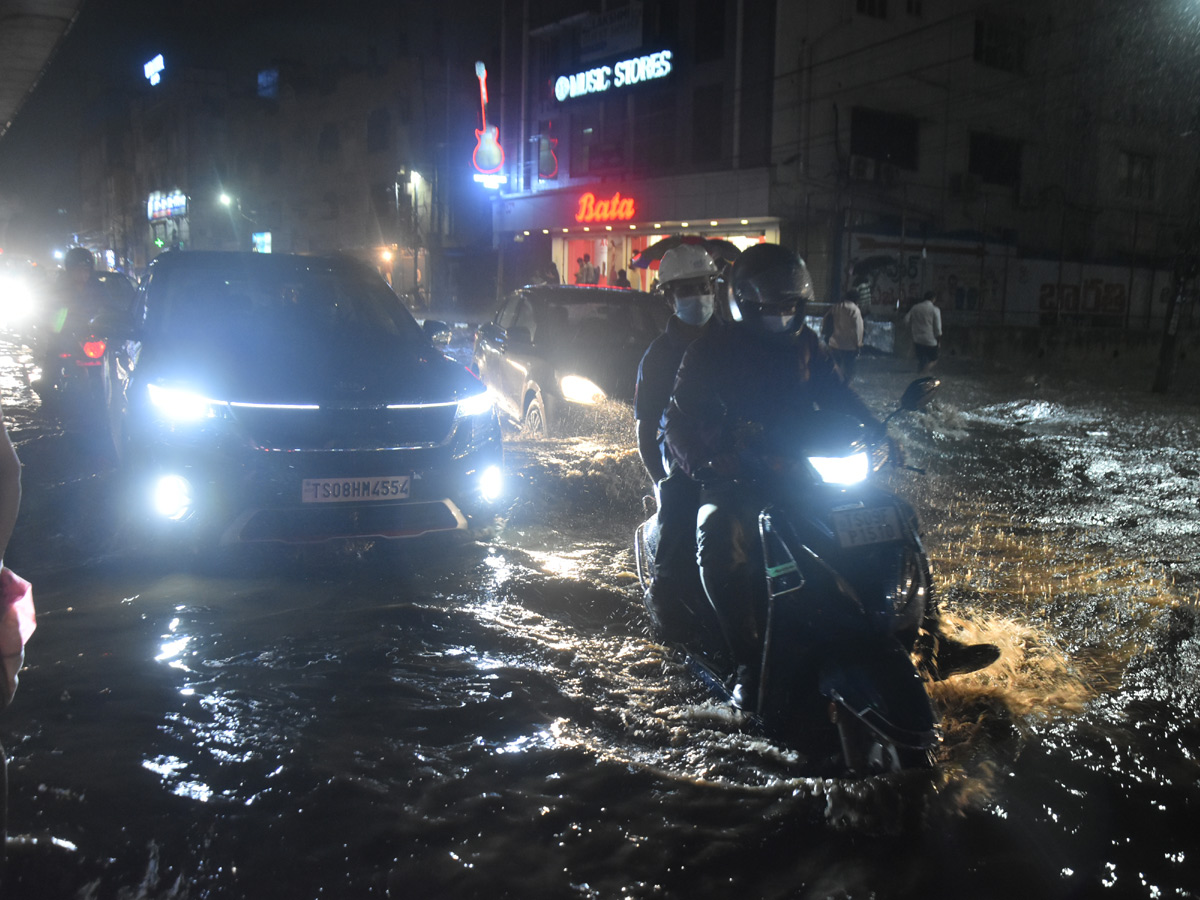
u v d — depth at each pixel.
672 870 2.35
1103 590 4.59
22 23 8.47
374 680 3.40
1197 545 5.46
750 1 24.50
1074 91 30.08
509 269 33.59
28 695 3.18
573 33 30.48
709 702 3.27
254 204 53.62
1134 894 2.30
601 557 4.99
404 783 2.70
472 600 4.29
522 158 32.84
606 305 8.97
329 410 4.56
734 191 25.16
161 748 2.85
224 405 4.48
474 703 3.23
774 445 2.89
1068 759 2.94
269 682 3.36
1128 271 30.84
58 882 2.22
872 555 2.75
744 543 2.99
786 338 3.12
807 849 2.45
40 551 4.73
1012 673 3.56
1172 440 9.70
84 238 83.50
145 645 3.65
